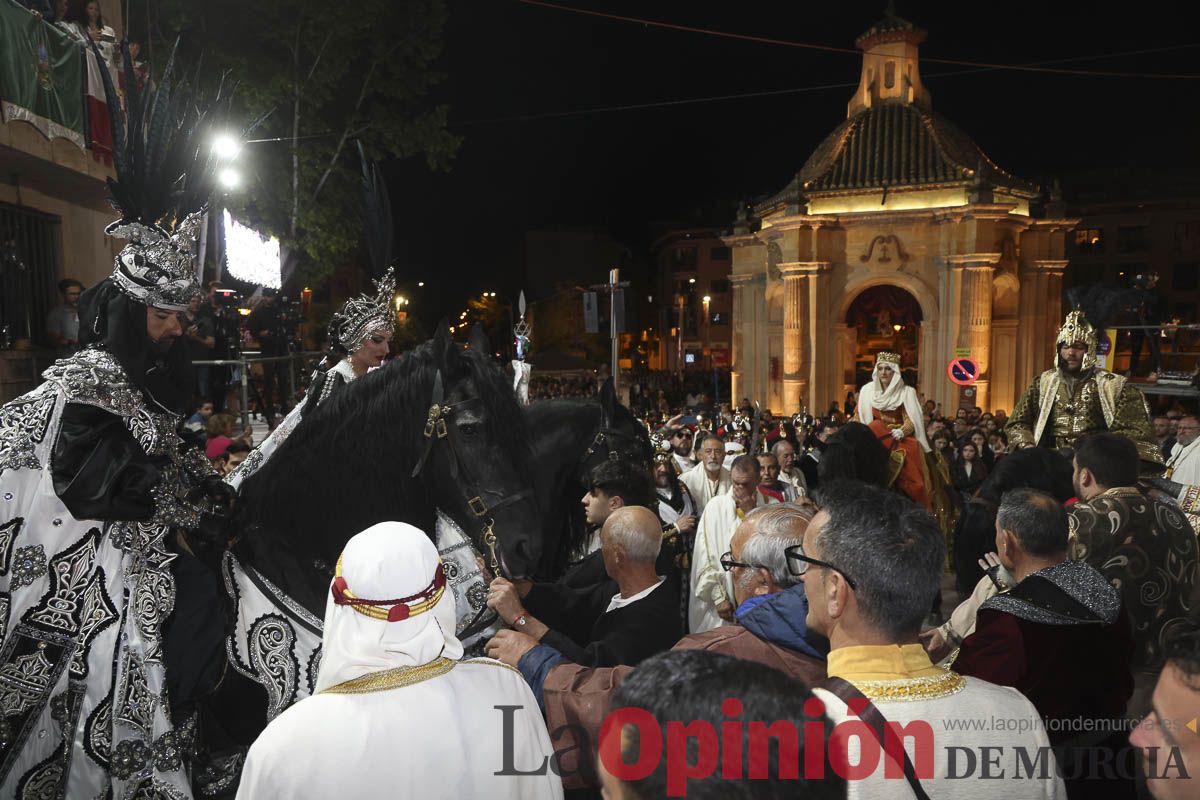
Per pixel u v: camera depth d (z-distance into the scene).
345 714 1.95
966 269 29.58
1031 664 2.69
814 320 31.44
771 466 7.64
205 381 11.94
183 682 2.83
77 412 2.73
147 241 2.89
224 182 14.28
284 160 20.50
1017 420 7.26
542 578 5.38
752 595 3.14
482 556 3.10
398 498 3.09
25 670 2.68
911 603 1.97
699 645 2.58
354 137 21.81
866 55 35.12
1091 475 3.81
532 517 3.06
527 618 3.07
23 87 7.79
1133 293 15.56
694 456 10.77
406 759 1.91
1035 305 32.34
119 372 2.81
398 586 2.00
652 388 40.41
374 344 4.09
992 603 2.83
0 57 7.44
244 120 18.81
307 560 3.01
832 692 1.89
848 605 2.03
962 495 12.58
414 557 2.04
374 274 4.14
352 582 2.01
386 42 21.22
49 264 10.05
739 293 37.47
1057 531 3.01
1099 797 2.64
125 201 2.92
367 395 3.13
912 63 34.59
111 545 2.81
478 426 3.04
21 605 2.67
